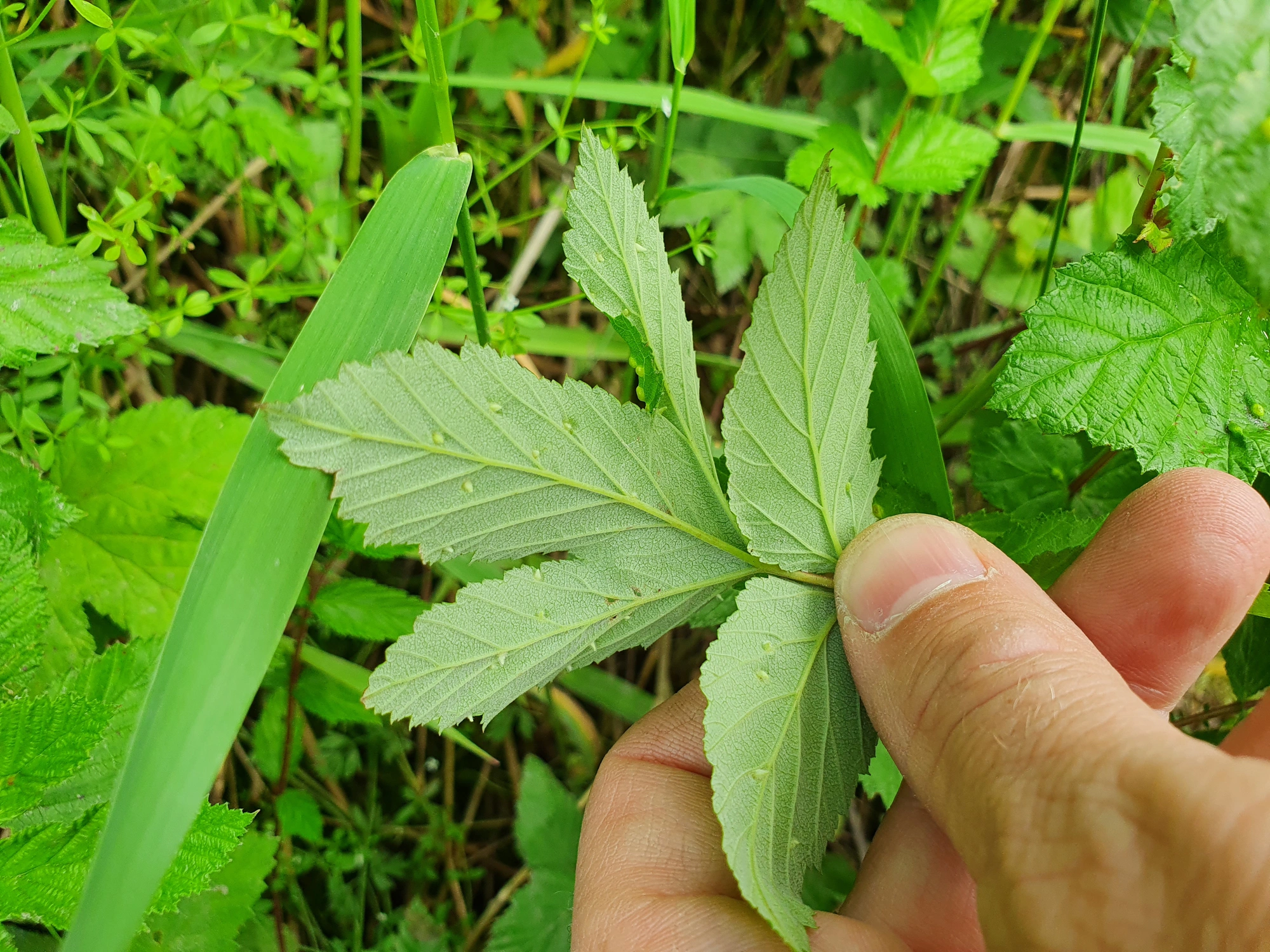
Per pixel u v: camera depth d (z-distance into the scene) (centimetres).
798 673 12
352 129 19
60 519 14
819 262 11
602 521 11
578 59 25
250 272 17
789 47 27
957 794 11
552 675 11
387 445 10
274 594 10
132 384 21
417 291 11
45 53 18
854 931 14
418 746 24
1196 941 9
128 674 14
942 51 18
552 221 24
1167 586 14
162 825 9
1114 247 14
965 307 29
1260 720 13
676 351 11
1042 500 18
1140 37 21
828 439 12
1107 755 10
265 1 21
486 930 24
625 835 15
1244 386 14
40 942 15
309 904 22
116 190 14
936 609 12
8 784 12
